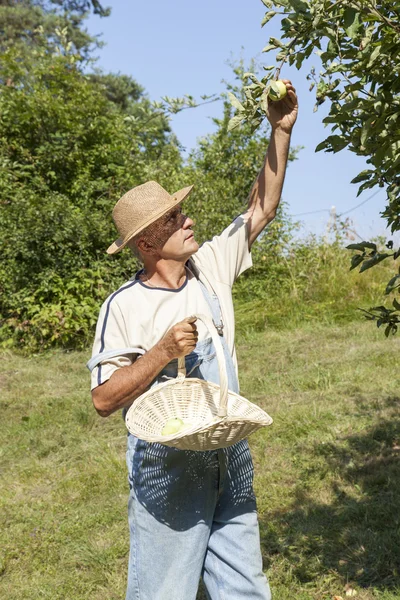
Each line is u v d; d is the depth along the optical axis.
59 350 10.01
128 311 2.46
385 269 11.89
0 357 9.77
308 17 2.09
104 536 4.32
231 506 2.44
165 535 2.37
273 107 2.63
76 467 5.61
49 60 12.88
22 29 25.33
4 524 4.62
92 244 10.88
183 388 2.40
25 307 10.28
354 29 2.02
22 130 12.16
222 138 12.42
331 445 5.34
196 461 2.35
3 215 10.70
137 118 4.46
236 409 2.37
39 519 4.64
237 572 2.38
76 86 12.49
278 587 3.54
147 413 2.36
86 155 11.91
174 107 3.27
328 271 11.95
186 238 2.48
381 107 2.11
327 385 7.11
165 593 2.36
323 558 3.78
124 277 11.14
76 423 6.75
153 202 2.45
